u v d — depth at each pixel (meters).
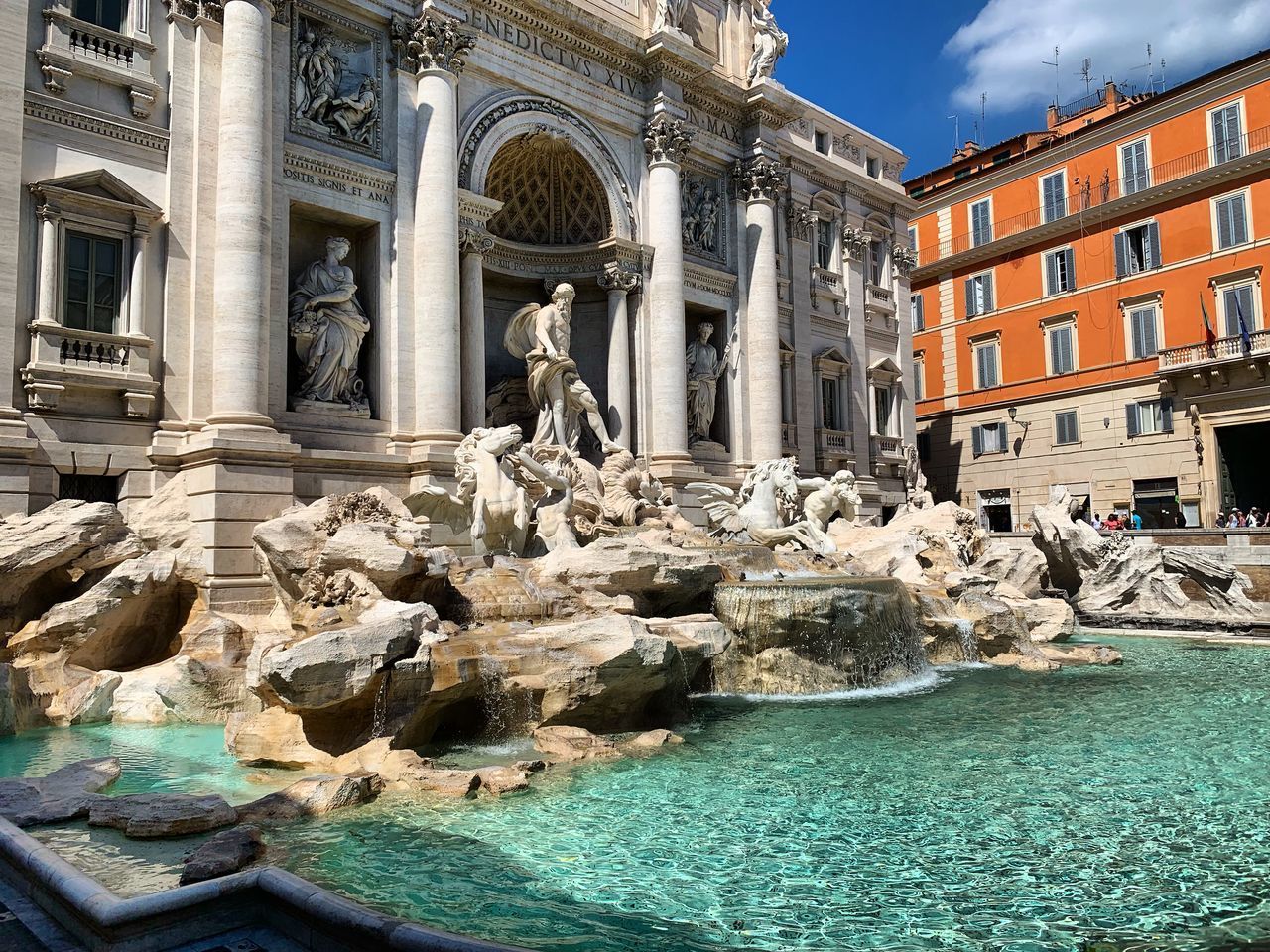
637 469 26.77
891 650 18.39
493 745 12.92
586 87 28.73
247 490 19.05
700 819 9.77
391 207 23.56
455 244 23.72
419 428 23.08
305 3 22.34
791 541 24.80
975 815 9.86
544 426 26.39
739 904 7.57
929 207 51.44
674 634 15.41
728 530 25.50
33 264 18.44
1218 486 37.91
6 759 12.40
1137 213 41.47
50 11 18.78
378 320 23.14
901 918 7.28
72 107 18.95
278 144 21.56
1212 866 8.34
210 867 7.93
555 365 26.08
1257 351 35.84
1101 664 20.56
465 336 25.02
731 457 32.47
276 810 9.80
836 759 12.30
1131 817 9.76
